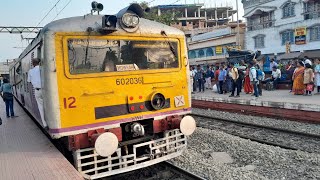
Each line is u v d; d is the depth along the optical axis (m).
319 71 13.70
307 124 10.21
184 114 6.61
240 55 19.94
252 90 15.73
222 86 17.38
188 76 6.70
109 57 5.62
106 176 5.75
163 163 6.71
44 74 5.10
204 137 8.77
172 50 6.45
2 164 5.40
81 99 5.28
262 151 7.17
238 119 12.09
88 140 5.32
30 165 5.29
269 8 32.28
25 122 9.94
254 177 5.66
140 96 5.89
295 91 13.99
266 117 12.05
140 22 6.09
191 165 6.45
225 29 35.66
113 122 5.55
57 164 5.29
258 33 32.31
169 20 30.98
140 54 5.98
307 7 28.34
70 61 5.23
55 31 5.11
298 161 6.54
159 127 6.13
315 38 26.97
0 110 13.77
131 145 6.02
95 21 5.56
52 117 5.07
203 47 39.19
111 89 5.56
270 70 17.70
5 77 11.31
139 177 6.23
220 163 6.62
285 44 29.64
